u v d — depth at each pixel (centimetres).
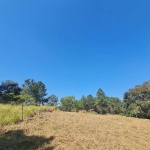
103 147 767
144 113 2995
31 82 5497
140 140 991
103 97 5825
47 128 909
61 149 680
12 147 657
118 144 846
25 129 845
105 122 1274
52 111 1382
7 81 4297
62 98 4800
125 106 3431
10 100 1680
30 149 653
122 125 1285
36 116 1106
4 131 803
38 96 5428
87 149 718
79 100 5888
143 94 3134
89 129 1000
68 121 1097
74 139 801
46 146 691
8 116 964
